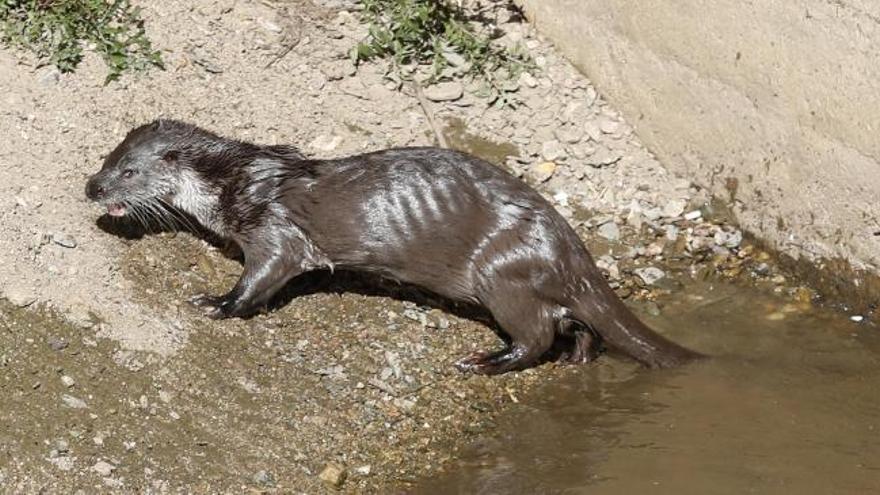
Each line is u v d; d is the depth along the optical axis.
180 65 9.30
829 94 8.14
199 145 7.98
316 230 7.81
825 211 8.43
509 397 7.75
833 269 8.48
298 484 6.93
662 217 9.16
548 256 7.61
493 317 7.87
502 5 10.40
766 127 8.64
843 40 7.96
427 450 7.31
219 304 7.76
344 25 9.98
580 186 9.30
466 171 7.79
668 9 9.02
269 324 7.89
